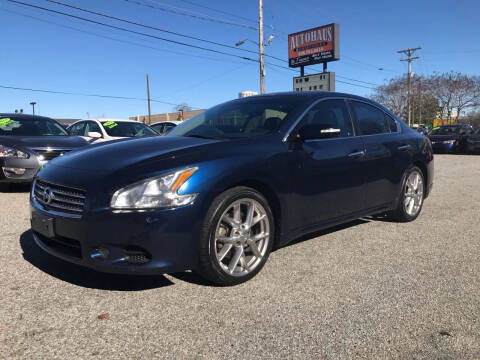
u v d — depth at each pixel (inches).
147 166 108.9
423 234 179.6
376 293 116.9
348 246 161.0
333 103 163.6
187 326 97.0
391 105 2165.4
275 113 148.2
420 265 140.3
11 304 106.3
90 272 128.6
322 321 100.3
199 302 109.6
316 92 163.8
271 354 86.0
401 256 149.6
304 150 140.0
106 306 106.4
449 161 566.9
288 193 133.6
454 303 110.9
